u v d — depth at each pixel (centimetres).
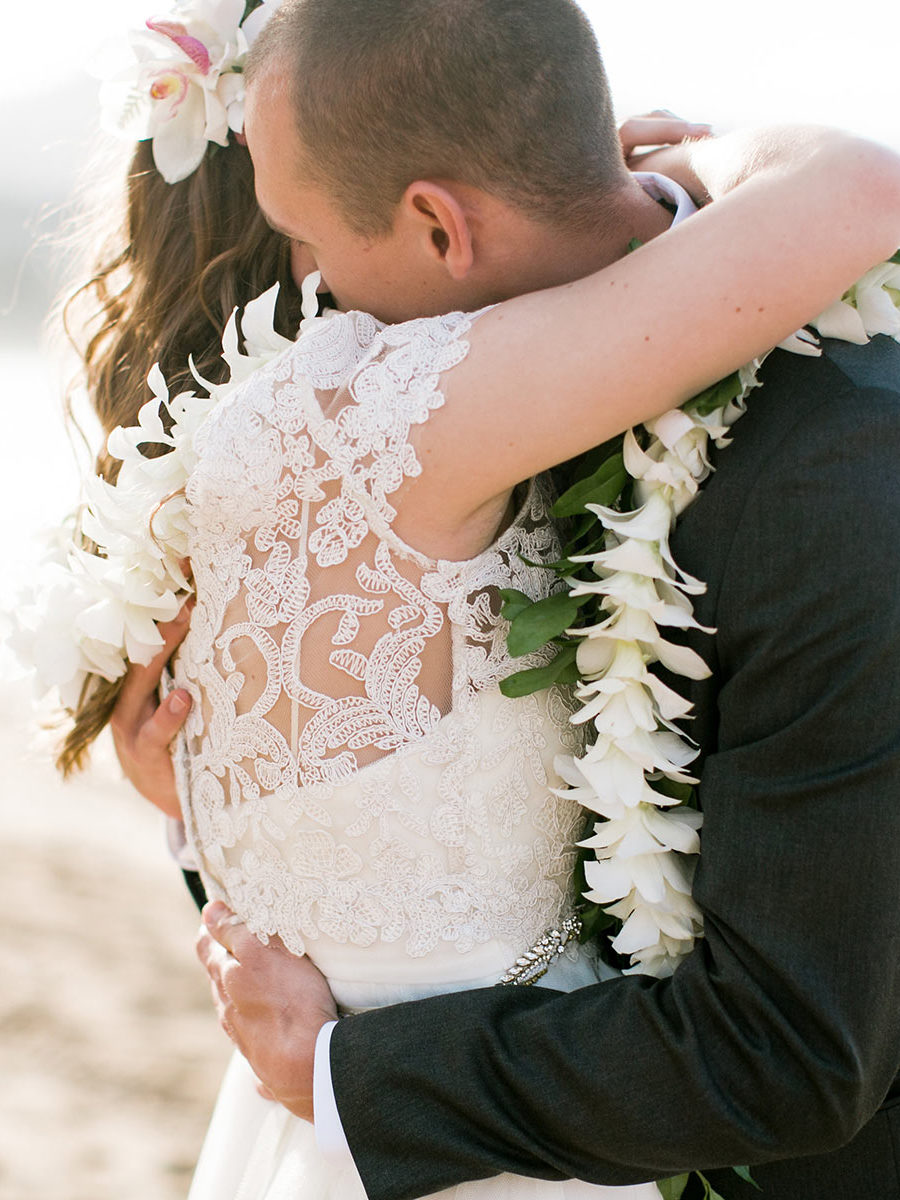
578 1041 118
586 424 113
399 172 122
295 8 124
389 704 124
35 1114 356
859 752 110
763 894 112
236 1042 135
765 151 121
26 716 704
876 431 113
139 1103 364
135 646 142
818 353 117
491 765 126
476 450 115
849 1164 130
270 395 123
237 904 138
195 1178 159
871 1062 111
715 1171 136
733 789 115
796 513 113
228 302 155
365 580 123
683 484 119
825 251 109
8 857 524
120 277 166
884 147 114
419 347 119
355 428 119
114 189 167
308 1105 128
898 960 111
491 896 128
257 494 124
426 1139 120
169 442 133
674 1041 114
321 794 126
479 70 117
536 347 113
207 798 139
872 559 110
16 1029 397
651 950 126
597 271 127
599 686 120
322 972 133
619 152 132
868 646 109
